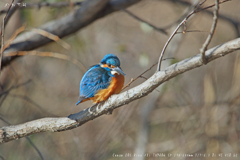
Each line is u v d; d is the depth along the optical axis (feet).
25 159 39.24
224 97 44.16
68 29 31.68
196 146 43.06
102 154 43.29
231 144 41.70
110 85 21.72
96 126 48.70
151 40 53.36
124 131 45.39
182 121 45.91
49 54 26.00
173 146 43.60
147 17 54.75
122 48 41.04
